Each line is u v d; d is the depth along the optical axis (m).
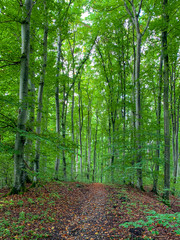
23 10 6.46
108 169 11.30
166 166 9.63
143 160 9.27
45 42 8.74
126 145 10.51
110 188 11.48
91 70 20.94
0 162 7.41
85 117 25.45
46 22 8.55
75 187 11.44
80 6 13.88
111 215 5.83
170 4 9.11
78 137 28.53
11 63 7.20
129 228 4.59
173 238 3.80
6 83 9.66
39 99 8.51
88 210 6.74
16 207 5.52
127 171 10.21
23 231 4.25
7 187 8.02
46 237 4.30
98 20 14.15
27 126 6.80
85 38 16.73
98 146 25.06
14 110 7.84
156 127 10.26
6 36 9.28
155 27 9.77
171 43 10.57
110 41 15.25
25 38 6.76
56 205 6.66
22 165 6.77
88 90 23.25
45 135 6.23
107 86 15.95
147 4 11.01
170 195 12.62
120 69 14.66
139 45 11.52
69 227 5.05
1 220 4.45
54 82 11.31
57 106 12.45
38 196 6.92
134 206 6.75
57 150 6.32
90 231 4.75
